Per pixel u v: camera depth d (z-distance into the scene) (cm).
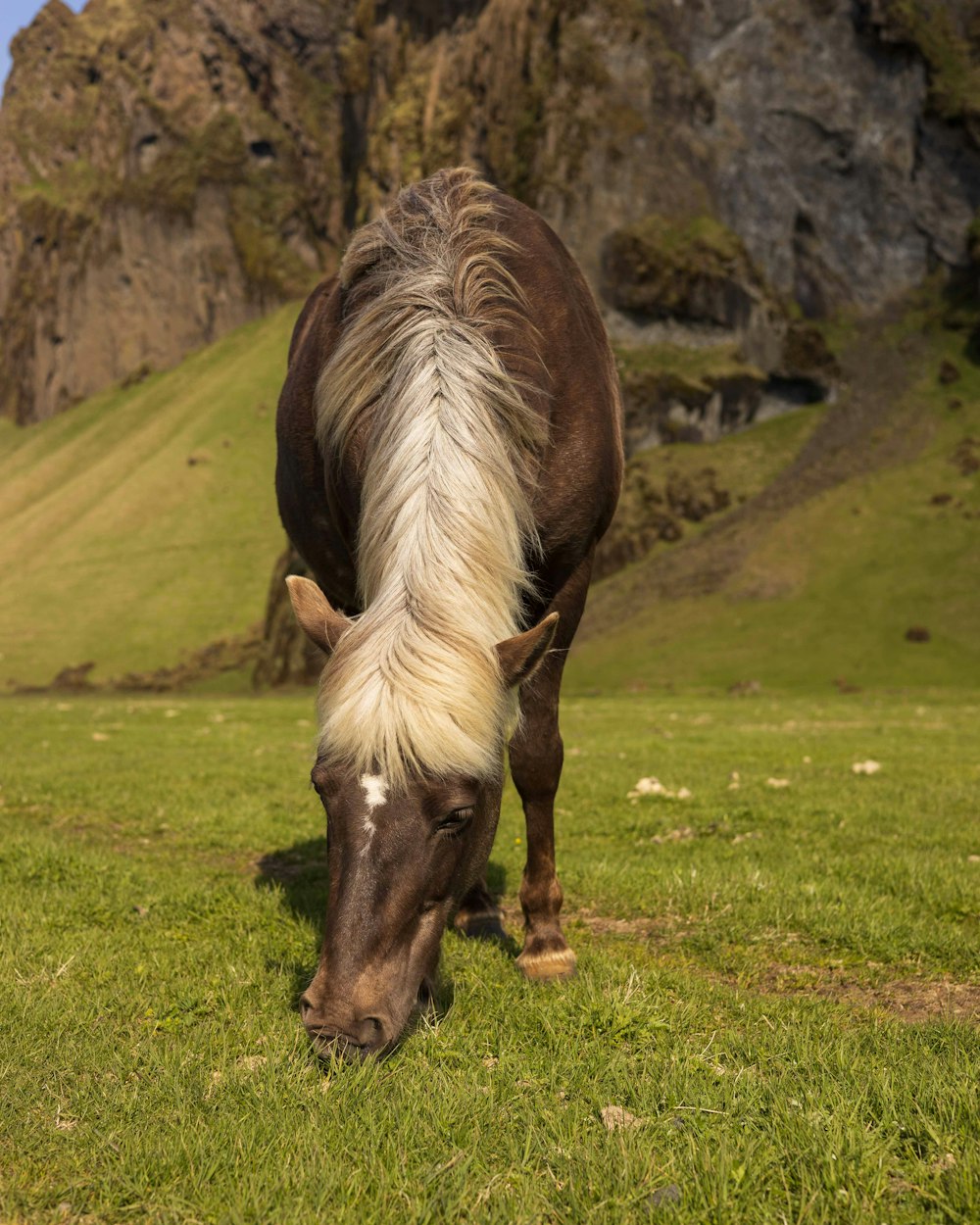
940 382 12988
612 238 14100
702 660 8362
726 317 13825
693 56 14888
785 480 11988
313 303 672
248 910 646
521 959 520
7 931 601
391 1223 279
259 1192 296
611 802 1142
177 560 15162
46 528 16875
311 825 991
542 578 511
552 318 522
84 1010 455
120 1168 308
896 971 550
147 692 11131
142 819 1051
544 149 14750
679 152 14575
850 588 9150
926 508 10238
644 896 694
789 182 14638
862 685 7356
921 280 14475
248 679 11231
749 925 621
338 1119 335
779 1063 379
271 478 17200
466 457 411
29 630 13412
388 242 531
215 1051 410
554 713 513
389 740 344
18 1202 296
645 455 13125
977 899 661
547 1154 311
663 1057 389
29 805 1163
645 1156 303
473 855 397
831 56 14625
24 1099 360
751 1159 299
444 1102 346
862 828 950
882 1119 326
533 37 15762
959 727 2547
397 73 19162
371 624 371
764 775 1408
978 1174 283
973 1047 402
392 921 346
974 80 14288
